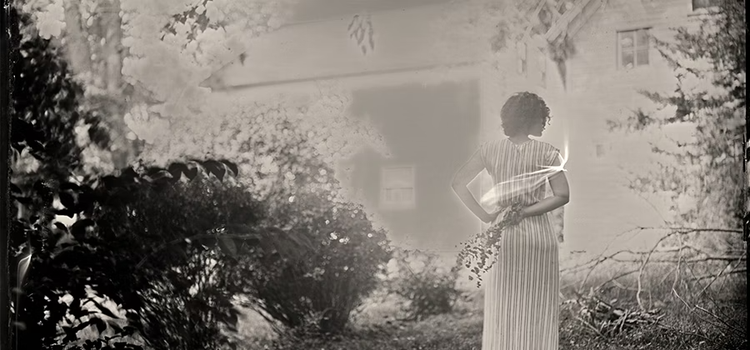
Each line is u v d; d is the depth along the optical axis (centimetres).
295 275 356
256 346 358
